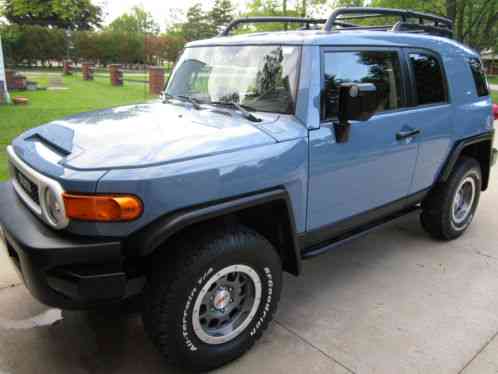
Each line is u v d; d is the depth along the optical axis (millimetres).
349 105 2660
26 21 42438
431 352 2840
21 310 3195
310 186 2889
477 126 4406
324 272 3889
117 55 39719
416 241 4578
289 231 2764
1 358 2707
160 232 2199
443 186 4254
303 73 2832
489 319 3215
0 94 12031
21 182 2686
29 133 3020
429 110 3760
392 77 3447
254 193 2541
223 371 2646
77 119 3000
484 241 4598
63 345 2848
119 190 2125
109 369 2646
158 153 2287
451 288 3641
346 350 2848
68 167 2223
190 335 2463
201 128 2654
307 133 2791
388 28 4297
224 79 3248
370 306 3359
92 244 2156
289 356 2783
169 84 3775
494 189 6387
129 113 3098
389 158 3447
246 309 2707
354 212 3340
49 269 2186
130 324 3084
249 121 2789
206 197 2340
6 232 2408
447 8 16469
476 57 4504
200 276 2389
